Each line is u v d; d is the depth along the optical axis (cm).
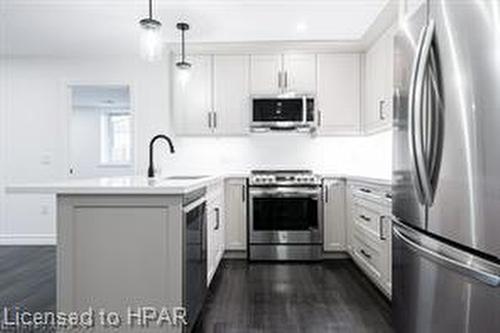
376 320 240
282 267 364
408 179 172
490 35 109
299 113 407
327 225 392
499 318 107
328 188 392
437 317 142
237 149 448
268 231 385
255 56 416
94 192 173
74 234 178
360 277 330
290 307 262
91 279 179
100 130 845
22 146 450
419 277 158
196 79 418
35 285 305
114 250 179
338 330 226
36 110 448
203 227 250
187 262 191
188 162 445
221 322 237
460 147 125
